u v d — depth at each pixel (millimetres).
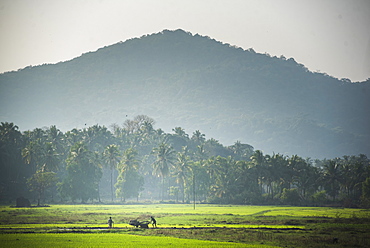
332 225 168875
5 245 117625
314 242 122688
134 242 123188
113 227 162125
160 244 119625
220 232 146125
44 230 151750
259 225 170250
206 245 117938
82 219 196250
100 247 114562
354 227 161375
